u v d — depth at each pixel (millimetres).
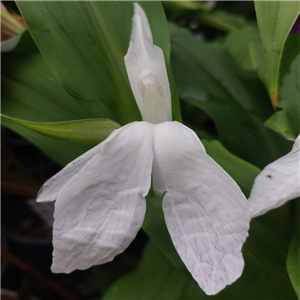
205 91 157
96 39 132
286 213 128
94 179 97
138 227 99
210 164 96
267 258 126
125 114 135
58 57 129
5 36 169
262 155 148
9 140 216
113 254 97
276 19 116
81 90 133
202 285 93
